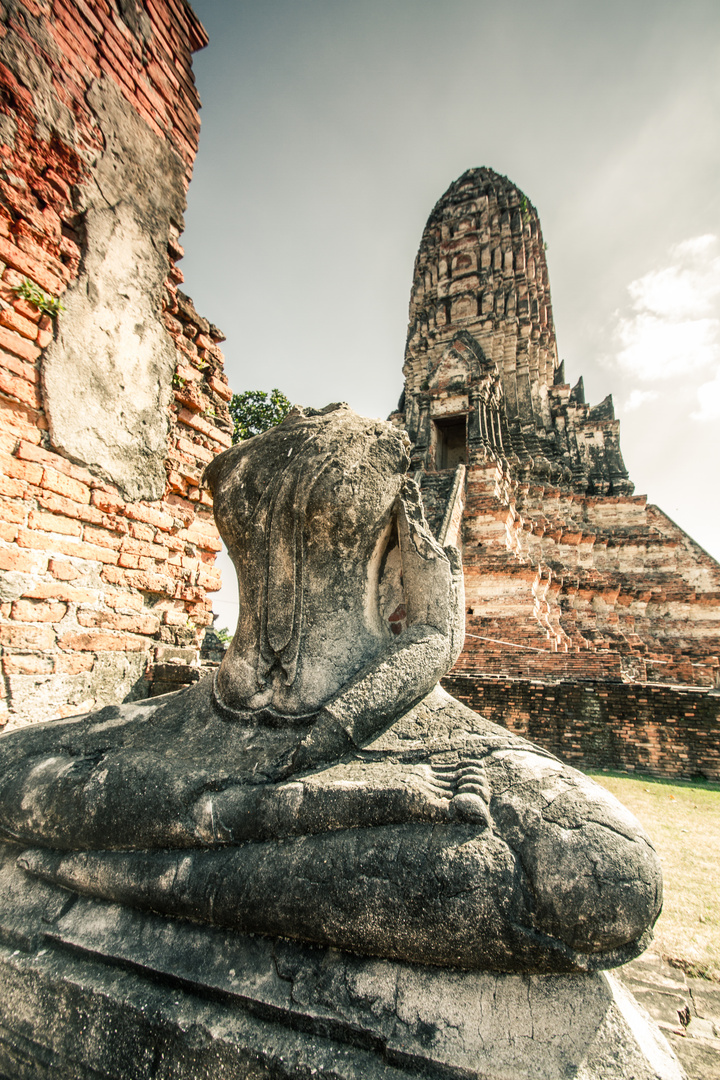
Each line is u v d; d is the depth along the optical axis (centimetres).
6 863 222
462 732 199
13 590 385
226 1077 152
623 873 146
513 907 148
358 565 244
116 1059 165
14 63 418
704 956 275
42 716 393
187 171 590
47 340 424
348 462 241
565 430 2792
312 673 225
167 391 537
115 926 190
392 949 157
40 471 411
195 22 604
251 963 171
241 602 253
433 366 2716
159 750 223
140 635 483
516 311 2733
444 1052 145
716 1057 202
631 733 845
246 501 251
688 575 2019
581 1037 144
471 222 2900
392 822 167
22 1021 182
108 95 498
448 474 1855
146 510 501
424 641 220
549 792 165
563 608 1791
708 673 1537
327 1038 155
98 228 475
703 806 604
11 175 410
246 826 178
